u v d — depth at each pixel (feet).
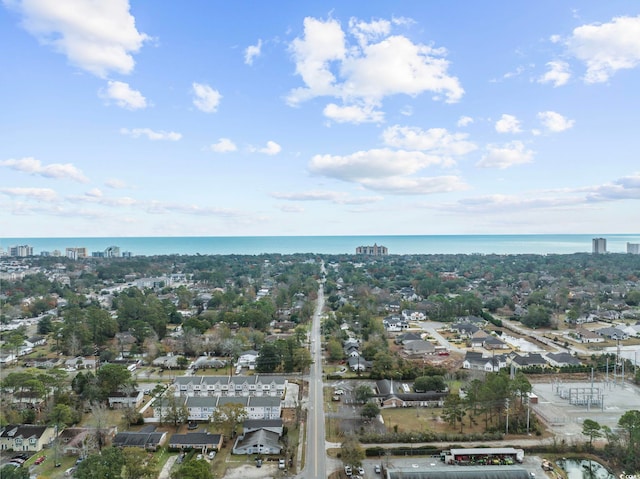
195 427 339.16
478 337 586.04
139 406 382.63
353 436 306.55
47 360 508.53
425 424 341.00
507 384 337.11
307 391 412.16
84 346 542.57
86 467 239.91
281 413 360.89
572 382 438.40
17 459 288.51
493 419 343.46
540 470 279.28
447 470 268.21
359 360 476.54
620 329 625.00
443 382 409.49
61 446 298.76
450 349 559.79
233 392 403.54
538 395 400.47
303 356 467.52
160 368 490.90
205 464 251.60
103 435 312.29
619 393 405.18
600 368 474.49
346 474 269.85
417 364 465.06
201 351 538.47
